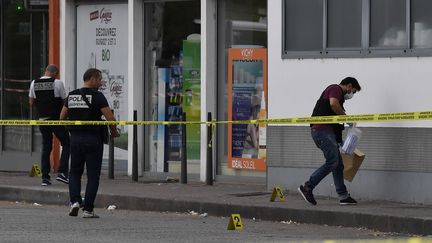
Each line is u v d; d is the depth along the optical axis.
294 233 27.95
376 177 33.28
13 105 45.47
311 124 31.97
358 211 29.88
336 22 34.28
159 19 41.53
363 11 33.62
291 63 35.16
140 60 41.72
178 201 33.09
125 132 42.09
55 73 37.88
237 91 39.09
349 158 32.12
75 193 30.86
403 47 32.75
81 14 43.41
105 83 42.78
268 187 35.97
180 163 40.91
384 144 33.06
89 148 30.12
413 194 32.47
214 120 38.28
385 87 33.09
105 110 29.94
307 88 34.84
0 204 35.84
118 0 42.25
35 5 44.00
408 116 30.05
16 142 45.38
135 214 32.66
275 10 35.53
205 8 39.22
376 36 33.47
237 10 39.03
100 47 42.94
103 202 34.88
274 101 35.59
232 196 34.31
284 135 35.44
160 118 41.62
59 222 29.48
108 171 41.53
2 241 24.95
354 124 31.89
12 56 45.47
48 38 44.28
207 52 39.28
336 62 34.19
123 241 25.22
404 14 32.81
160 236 26.52
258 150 38.44
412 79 32.53
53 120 37.38
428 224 27.89
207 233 27.48
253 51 38.56
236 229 28.61
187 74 40.75
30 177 41.94
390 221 28.73
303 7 34.97
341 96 31.38
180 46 40.94
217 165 39.75
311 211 30.48
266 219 31.34
